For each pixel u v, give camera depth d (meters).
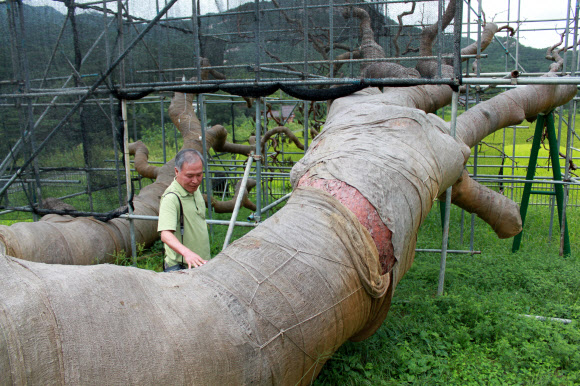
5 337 1.97
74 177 6.72
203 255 4.38
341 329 3.30
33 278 2.29
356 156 4.04
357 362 4.10
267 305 2.87
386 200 3.80
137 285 2.61
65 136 6.59
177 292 2.74
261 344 2.73
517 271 6.71
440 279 5.69
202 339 2.50
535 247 8.91
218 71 7.87
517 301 5.75
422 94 6.98
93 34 6.60
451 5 6.33
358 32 7.10
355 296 3.40
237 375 2.57
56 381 2.02
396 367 4.23
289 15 7.75
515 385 3.89
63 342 2.10
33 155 6.43
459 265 7.08
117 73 6.04
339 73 9.09
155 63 7.48
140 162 10.77
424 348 4.47
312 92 5.50
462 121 6.77
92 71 6.52
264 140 11.78
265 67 7.64
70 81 6.66
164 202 4.16
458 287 6.08
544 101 7.79
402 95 6.30
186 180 4.15
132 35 7.25
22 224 6.14
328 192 3.82
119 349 2.22
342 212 3.57
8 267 2.30
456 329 4.88
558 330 4.81
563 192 8.77
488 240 9.41
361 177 3.85
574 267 7.14
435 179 4.41
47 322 2.11
